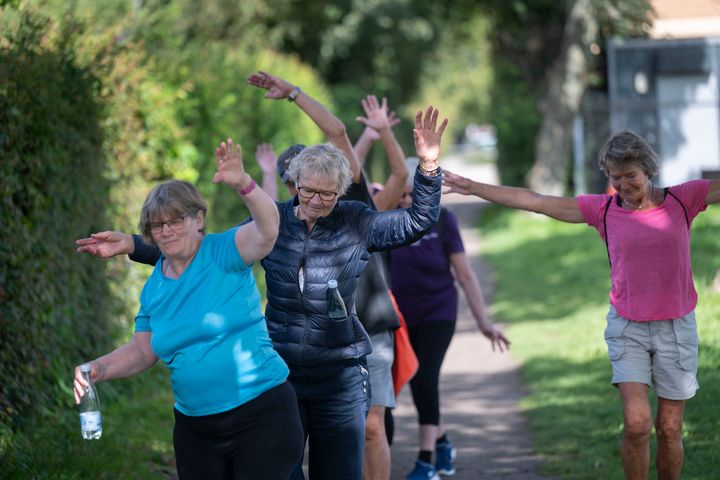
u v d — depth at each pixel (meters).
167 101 24.59
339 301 10.96
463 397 21.75
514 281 38.75
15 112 15.20
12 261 15.20
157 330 9.55
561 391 21.02
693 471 14.69
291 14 81.50
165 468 15.87
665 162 68.06
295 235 11.38
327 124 13.45
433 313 15.91
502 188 12.87
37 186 16.62
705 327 24.03
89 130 18.88
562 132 63.81
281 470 9.68
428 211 11.03
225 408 9.59
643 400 12.06
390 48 89.75
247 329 9.67
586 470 15.58
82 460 14.75
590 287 34.56
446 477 16.00
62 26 19.52
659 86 68.62
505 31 72.31
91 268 19.17
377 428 13.21
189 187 9.56
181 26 52.59
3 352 14.95
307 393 11.45
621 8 63.53
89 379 9.59
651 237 12.03
